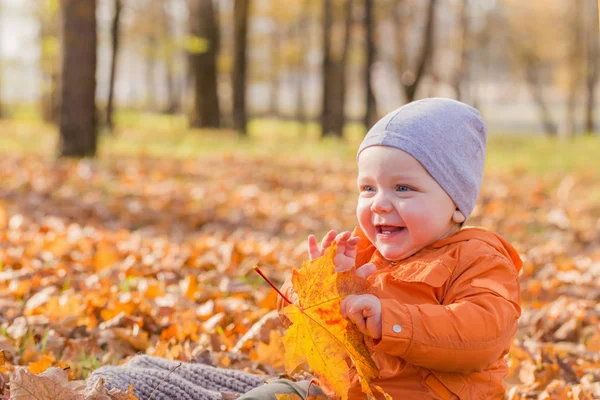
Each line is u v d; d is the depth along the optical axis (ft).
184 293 16.17
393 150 7.95
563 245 25.54
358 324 7.29
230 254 20.71
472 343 7.22
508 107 256.11
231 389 9.29
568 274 20.71
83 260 19.13
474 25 135.03
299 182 41.16
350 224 29.48
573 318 16.02
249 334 13.32
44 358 10.64
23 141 61.72
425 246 8.20
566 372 12.59
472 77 165.89
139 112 148.05
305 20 141.08
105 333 12.80
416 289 7.82
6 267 17.71
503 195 38.06
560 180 46.50
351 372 8.07
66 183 34.45
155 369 9.23
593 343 14.37
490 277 7.72
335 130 82.43
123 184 35.42
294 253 22.38
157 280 17.78
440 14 120.16
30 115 117.39
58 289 16.19
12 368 10.52
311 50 155.12
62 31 42.47
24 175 35.63
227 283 17.43
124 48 132.87
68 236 22.21
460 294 7.64
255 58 161.27
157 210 29.12
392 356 7.72
